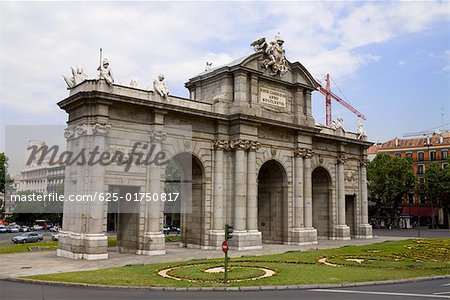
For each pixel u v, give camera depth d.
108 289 23.83
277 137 51.84
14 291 23.00
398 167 107.12
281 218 53.00
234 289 23.55
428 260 35.72
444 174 106.50
